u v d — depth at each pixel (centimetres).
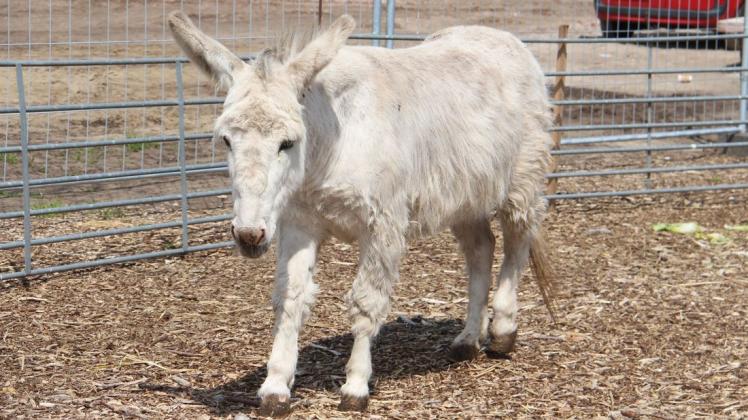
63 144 752
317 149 476
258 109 427
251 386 547
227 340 625
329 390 547
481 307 613
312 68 449
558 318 697
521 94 602
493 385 564
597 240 916
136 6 1598
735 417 523
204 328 648
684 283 792
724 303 741
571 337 656
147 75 1387
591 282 786
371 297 505
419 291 748
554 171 1030
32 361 576
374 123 492
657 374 591
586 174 1005
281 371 500
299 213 493
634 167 1209
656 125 1041
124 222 899
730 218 1019
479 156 559
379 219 496
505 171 588
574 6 1942
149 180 1016
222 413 503
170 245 845
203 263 800
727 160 1266
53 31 1495
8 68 1325
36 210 733
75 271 766
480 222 613
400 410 518
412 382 565
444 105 539
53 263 782
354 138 485
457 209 559
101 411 498
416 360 605
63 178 754
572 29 1808
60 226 877
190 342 620
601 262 846
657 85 1570
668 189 1024
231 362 585
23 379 545
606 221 988
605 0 1627
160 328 646
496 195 584
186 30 462
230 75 456
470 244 616
